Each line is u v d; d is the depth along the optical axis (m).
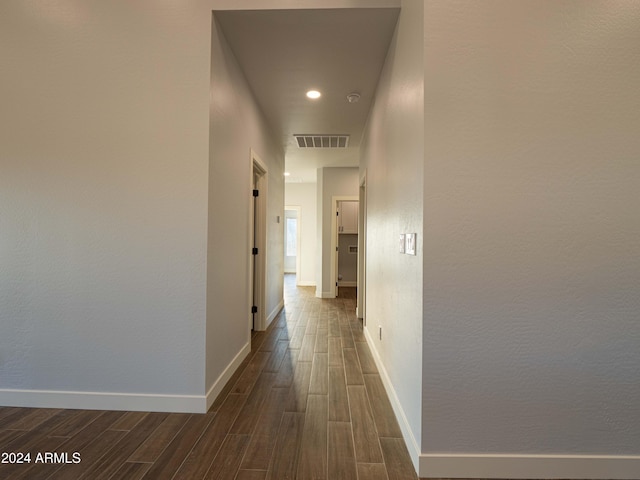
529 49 1.56
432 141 1.57
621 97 1.54
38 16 2.12
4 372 2.13
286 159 5.86
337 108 3.52
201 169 2.08
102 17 2.10
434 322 1.56
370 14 2.10
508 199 1.56
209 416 2.03
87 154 2.10
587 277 1.54
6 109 2.12
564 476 1.54
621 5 1.55
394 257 2.21
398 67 2.13
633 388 1.54
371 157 3.42
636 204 1.54
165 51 2.09
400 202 2.05
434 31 1.58
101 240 2.10
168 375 2.09
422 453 1.56
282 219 5.28
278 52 2.52
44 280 2.11
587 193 1.54
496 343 1.55
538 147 1.55
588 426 1.55
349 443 1.78
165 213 2.09
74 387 2.12
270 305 4.43
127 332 2.10
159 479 1.50
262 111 3.60
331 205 6.55
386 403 2.23
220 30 2.24
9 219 2.12
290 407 2.16
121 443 1.76
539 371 1.55
